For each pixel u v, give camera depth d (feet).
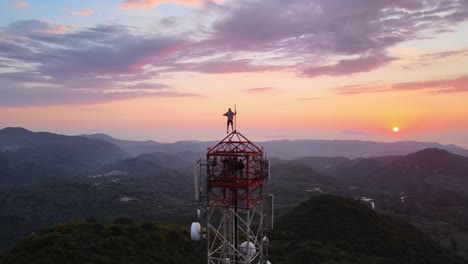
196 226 70.28
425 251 244.01
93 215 579.89
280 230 255.09
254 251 70.23
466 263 255.09
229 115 70.49
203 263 164.04
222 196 69.67
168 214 489.67
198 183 70.28
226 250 71.67
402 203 561.84
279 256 193.47
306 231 253.44
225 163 67.77
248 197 66.23
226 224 74.02
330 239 240.94
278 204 537.24
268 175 71.82
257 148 70.64
